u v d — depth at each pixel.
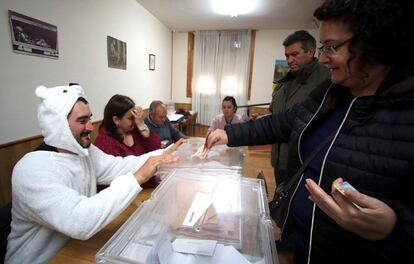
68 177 0.90
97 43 2.45
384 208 0.42
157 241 0.57
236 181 0.97
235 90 4.69
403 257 0.45
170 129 2.46
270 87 4.61
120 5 2.81
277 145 1.80
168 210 0.77
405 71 0.51
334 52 0.55
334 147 0.63
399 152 0.49
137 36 3.29
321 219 0.65
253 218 0.75
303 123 0.79
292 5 3.11
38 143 1.83
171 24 4.26
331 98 0.72
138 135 1.70
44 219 0.75
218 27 4.36
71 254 0.72
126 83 3.12
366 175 0.54
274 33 4.40
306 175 0.73
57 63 1.96
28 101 1.73
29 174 0.77
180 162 1.17
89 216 0.74
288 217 0.85
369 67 0.54
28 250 0.86
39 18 1.75
